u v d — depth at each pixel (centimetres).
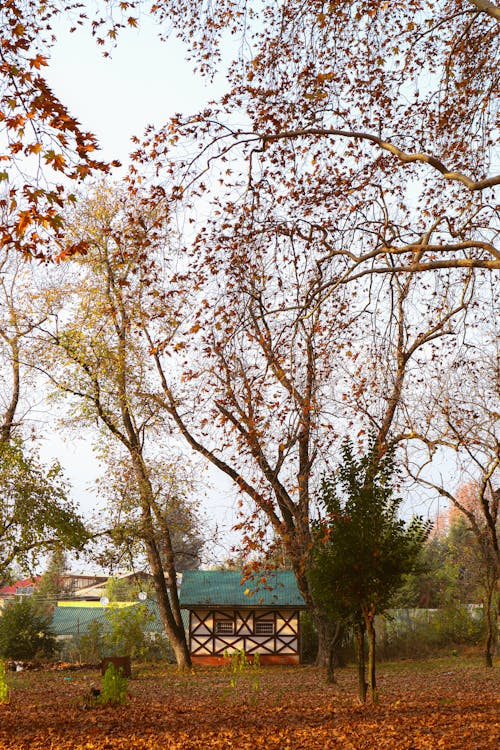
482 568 2583
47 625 3397
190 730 1212
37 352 2522
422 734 1090
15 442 2228
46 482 2209
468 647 3297
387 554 1401
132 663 3106
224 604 3291
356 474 1432
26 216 714
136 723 1302
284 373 1302
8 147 711
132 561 2614
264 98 1188
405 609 3681
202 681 2306
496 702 1479
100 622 3462
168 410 2530
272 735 1142
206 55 1190
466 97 1198
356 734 1113
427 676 2300
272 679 2373
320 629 2736
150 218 1223
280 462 1503
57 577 5622
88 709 1508
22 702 1677
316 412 1412
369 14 1097
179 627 2808
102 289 2442
